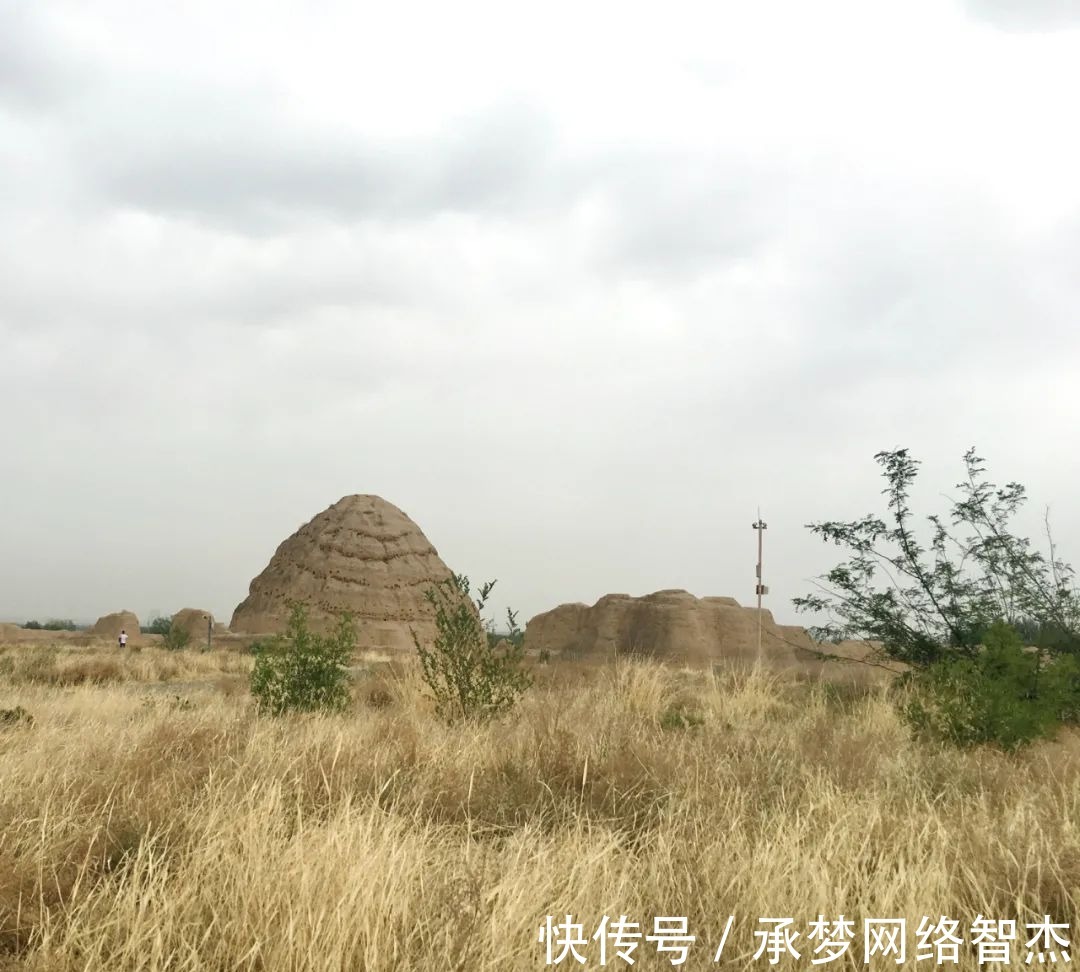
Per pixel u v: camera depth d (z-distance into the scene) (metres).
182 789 5.83
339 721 9.96
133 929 3.47
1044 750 8.98
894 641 14.38
